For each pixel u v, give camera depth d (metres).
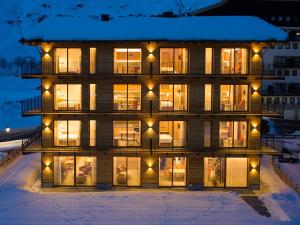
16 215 31.58
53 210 32.84
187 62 38.91
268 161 51.88
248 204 34.94
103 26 39.91
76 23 40.84
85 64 38.66
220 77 38.56
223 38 37.47
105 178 39.31
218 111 39.09
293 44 88.38
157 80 38.72
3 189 38.47
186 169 39.59
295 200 36.12
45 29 38.69
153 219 31.14
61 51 38.78
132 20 42.06
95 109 39.03
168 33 37.97
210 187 39.59
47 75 38.31
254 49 38.81
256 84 39.03
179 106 39.16
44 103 38.78
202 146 39.22
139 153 38.78
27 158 50.84
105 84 38.81
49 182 39.28
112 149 38.91
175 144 39.41
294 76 88.62
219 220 31.06
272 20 88.69
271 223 30.50
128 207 33.81
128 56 38.84
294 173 47.28
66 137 39.31
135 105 39.09
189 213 32.56
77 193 37.62
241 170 39.75
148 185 39.31
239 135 39.56
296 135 70.69
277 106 87.88
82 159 39.50
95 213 32.28
